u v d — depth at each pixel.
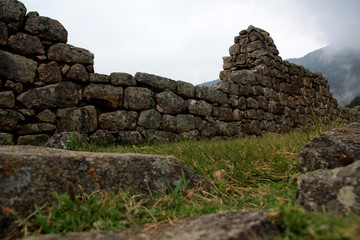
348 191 1.25
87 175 1.57
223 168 2.62
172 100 5.74
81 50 4.67
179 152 3.08
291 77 9.38
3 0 3.98
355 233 0.83
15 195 1.27
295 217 1.02
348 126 2.11
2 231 1.16
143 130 5.22
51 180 1.43
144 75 5.36
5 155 1.38
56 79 4.38
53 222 1.22
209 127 6.45
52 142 3.58
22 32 4.17
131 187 1.65
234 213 1.25
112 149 3.85
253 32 8.74
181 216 1.39
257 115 7.79
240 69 8.67
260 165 2.57
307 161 1.90
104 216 1.29
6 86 3.93
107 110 4.89
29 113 4.10
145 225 1.28
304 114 9.61
